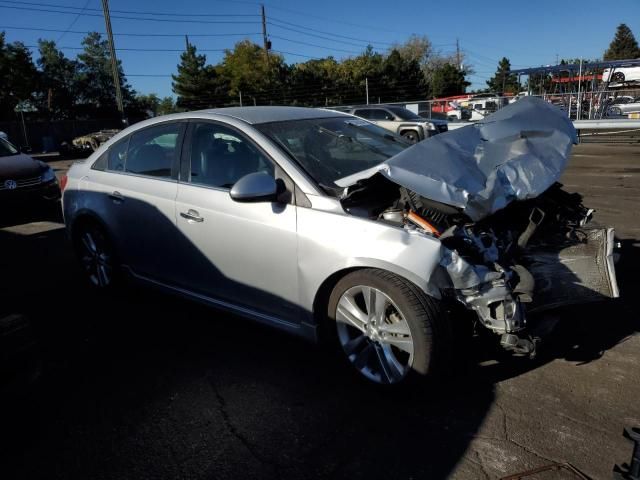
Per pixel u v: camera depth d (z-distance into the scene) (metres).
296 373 3.24
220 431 2.72
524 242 2.93
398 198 3.16
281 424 2.75
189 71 51.28
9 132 35.03
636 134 17.33
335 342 3.06
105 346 3.70
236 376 3.23
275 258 3.14
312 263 2.97
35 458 2.58
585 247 3.10
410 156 2.83
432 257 2.58
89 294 4.73
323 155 3.43
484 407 2.80
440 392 2.94
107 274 4.57
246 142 3.41
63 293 4.79
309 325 3.11
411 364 2.73
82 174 4.59
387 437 2.61
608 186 8.90
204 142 3.65
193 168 3.68
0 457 2.60
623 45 85.50
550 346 3.40
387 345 2.86
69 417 2.89
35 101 57.72
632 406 2.76
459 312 2.90
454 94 59.34
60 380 3.27
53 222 8.12
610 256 3.06
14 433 2.77
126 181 4.12
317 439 2.62
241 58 51.66
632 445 2.47
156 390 3.12
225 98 51.88
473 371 3.13
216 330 3.89
